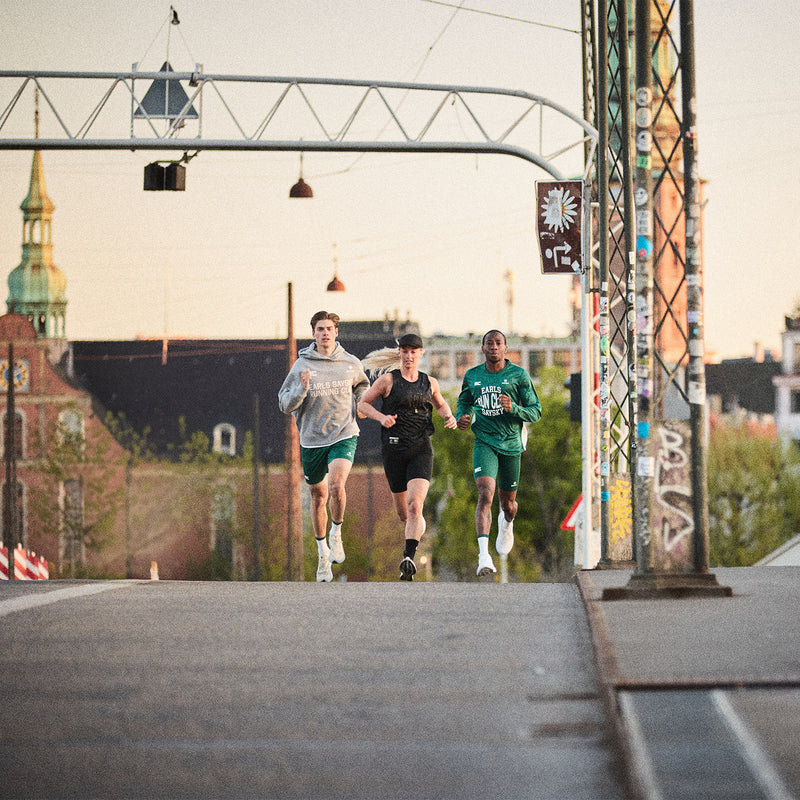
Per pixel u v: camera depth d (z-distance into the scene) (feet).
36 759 59.67
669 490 97.14
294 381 142.31
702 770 50.65
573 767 56.70
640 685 61.77
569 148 197.16
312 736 61.98
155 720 64.64
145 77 237.04
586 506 188.85
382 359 141.79
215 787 56.03
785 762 50.78
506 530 146.20
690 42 99.71
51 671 73.67
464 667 73.20
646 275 98.58
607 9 177.37
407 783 55.57
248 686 70.03
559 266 189.37
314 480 145.69
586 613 88.33
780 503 581.12
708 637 74.38
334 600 97.60
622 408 193.26
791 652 69.41
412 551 134.41
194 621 87.66
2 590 108.37
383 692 68.49
